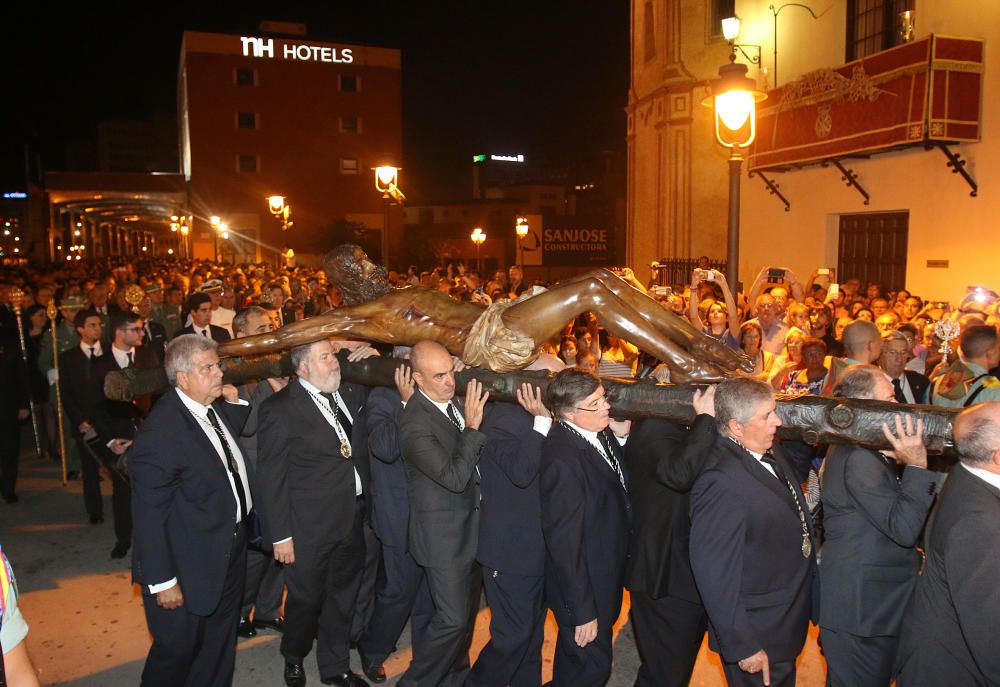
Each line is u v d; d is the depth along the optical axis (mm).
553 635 4895
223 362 4250
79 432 6254
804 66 15406
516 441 3801
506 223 59219
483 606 5266
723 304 7133
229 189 48156
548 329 3848
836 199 14531
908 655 3002
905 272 13148
